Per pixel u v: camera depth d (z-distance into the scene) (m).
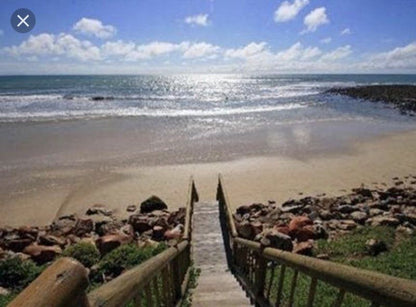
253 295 4.96
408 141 23.22
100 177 16.62
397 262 6.54
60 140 23.38
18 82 103.94
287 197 14.26
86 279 1.09
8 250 9.90
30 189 15.16
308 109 39.94
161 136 24.83
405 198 12.87
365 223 10.27
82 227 11.54
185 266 6.70
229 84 112.31
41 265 8.54
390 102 46.75
